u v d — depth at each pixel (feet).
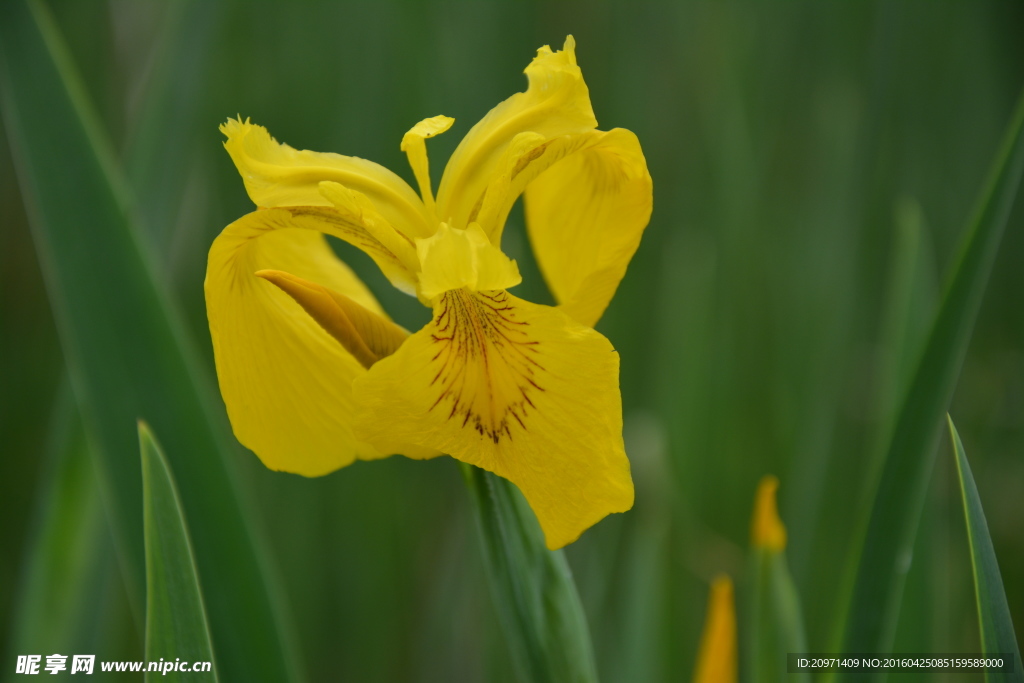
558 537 2.71
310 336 2.84
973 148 4.93
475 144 2.80
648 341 4.69
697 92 5.02
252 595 2.91
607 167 2.84
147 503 2.74
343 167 2.81
